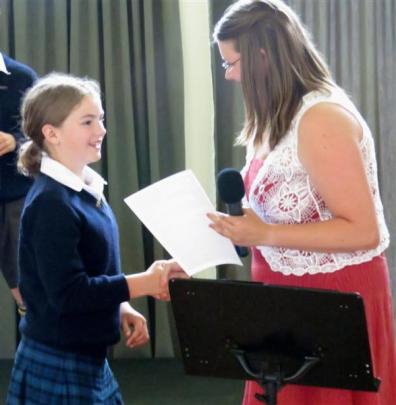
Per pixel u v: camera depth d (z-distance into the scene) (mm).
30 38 4238
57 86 2178
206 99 4375
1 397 3758
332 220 1858
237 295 1729
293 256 1988
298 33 1938
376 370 2010
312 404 2000
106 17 4203
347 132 1845
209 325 1796
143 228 4359
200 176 4426
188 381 3988
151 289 2133
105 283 2090
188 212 2004
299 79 1903
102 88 4270
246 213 1934
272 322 1735
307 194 1925
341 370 1748
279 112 1907
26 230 2090
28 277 2131
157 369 4176
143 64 4281
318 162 1851
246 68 1924
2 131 3172
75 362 2139
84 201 2145
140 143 4328
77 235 2066
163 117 4312
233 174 1929
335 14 4199
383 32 4184
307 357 1748
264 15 1917
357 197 1831
